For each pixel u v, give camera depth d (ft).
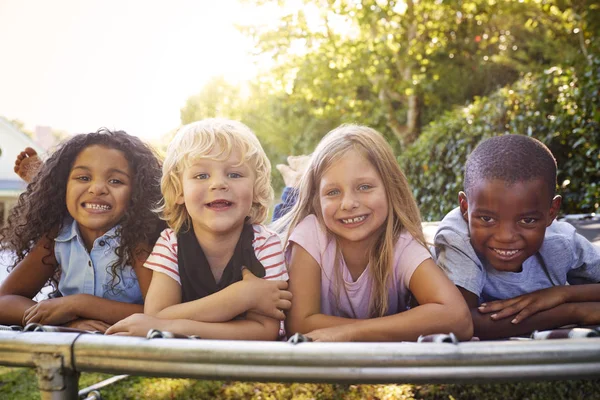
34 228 4.62
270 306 3.87
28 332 2.98
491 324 4.16
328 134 4.44
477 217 4.08
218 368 2.69
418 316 3.69
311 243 4.26
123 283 4.55
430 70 31.09
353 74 28.86
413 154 18.22
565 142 13.66
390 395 7.61
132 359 2.77
